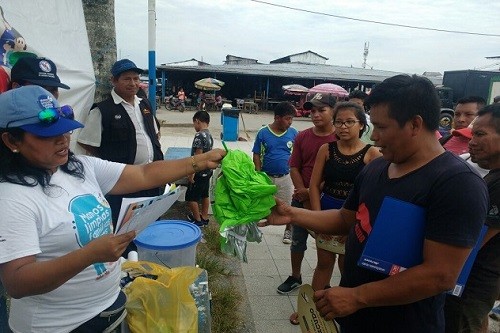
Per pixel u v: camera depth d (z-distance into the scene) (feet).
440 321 4.82
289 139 14.17
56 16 10.63
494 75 52.49
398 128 4.47
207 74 94.79
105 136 10.90
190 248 8.08
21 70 7.66
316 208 9.65
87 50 12.51
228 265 12.92
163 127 52.85
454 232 4.09
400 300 4.33
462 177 4.17
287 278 11.91
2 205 4.25
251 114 83.10
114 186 6.15
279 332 9.76
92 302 5.14
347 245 5.56
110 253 4.25
